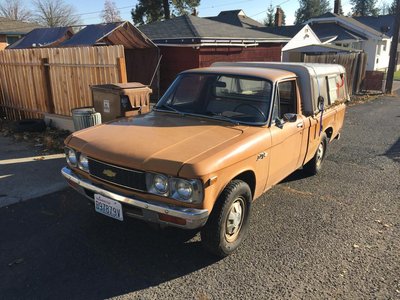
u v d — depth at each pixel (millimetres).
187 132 3848
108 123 4359
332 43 31656
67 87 8633
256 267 3600
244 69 4836
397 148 8367
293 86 4910
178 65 15539
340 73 6754
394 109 14555
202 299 3129
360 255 3869
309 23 35812
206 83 4680
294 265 3652
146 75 16250
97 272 3457
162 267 3559
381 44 35750
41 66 8977
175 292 3211
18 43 16578
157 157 3242
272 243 4055
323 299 3172
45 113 9281
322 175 6387
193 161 3166
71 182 3934
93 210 4699
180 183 3131
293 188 5738
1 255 3689
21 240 3975
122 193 3420
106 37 14047
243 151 3572
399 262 3764
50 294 3146
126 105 6965
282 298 3166
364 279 3463
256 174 3922
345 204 5180
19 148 7492
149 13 36750
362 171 6664
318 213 4859
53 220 4434
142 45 15273
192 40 14547
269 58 18391
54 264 3562
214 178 3205
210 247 3566
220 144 3539
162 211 3186
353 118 12367
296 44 24953
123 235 4109
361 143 8828
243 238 3959
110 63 7645
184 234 4152
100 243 3941
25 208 4746
